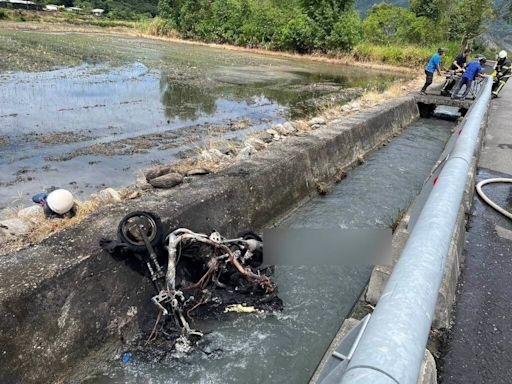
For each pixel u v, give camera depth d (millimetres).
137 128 9711
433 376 2562
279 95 15867
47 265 3363
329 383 1474
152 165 7262
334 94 16844
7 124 9180
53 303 3221
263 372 3600
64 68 17766
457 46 31719
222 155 7027
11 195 5715
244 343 3865
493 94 17047
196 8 41375
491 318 3510
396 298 1392
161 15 44844
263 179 6168
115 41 34531
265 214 6141
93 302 3518
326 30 33906
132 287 3844
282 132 8969
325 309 4422
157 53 27594
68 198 4562
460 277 4086
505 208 6000
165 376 3480
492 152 8992
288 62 29656
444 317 3328
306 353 3838
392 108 12648
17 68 16578
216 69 22078
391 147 11328
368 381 1042
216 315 4070
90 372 3432
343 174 8570
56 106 11250
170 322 3859
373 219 6711
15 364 2932
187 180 5746
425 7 37031
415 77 24094
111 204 4668
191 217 4730
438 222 1970
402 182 8641
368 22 37406
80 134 8859
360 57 32281
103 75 16781
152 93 14094
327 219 6582
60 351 3240
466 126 4398
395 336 1195
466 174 2842
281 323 4148
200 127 10172
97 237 3861
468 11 35312
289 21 35625
